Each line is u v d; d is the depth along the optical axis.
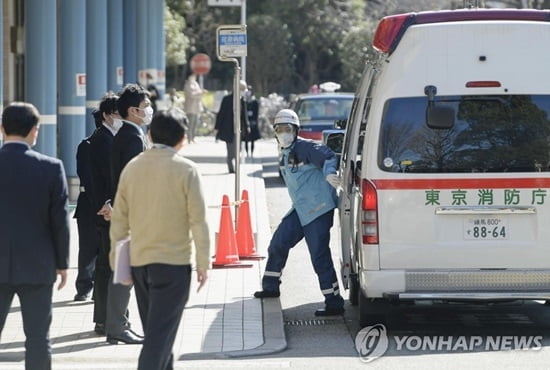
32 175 17.33
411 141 22.22
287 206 48.34
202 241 16.72
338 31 135.75
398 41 22.30
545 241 22.19
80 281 26.58
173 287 16.77
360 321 23.95
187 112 84.19
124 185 17.05
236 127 34.62
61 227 17.45
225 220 31.62
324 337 23.62
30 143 17.62
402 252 22.20
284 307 27.27
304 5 137.12
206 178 56.19
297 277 31.36
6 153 17.41
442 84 22.20
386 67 22.36
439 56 22.23
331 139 29.72
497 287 22.25
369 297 22.59
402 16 22.38
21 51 57.66
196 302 26.52
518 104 22.23
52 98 42.53
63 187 17.52
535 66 22.28
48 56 42.31
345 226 25.95
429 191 22.14
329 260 25.81
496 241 22.19
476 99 22.23
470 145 22.19
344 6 138.25
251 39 134.62
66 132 45.81
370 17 132.50
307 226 25.58
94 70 49.91
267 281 27.03
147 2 70.25
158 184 16.77
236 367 20.48
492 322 25.19
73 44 45.56
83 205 26.27
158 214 16.72
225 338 23.02
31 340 17.45
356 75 129.25
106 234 22.72
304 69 141.00
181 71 138.62
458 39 22.23
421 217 22.19
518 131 22.22
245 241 32.88
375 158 22.27
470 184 22.12
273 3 138.25
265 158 73.25
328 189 25.48
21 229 17.23
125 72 67.12
